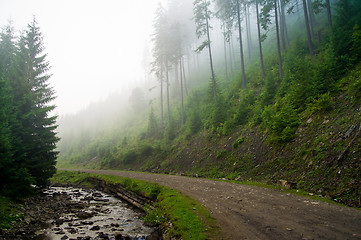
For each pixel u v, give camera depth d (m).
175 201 10.50
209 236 6.07
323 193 9.20
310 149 12.12
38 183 16.77
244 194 11.01
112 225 10.60
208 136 25.12
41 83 19.42
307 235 5.58
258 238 5.67
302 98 16.25
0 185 12.88
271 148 15.55
